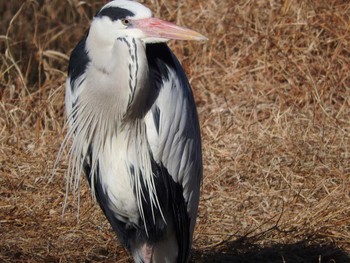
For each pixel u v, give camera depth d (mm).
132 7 7434
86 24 14734
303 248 9695
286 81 13133
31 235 9961
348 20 13508
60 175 11234
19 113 12609
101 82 7762
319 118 12391
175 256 8453
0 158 11578
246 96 12883
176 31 7367
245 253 9656
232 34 13594
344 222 10102
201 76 13250
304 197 10727
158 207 8117
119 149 8039
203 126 12266
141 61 7449
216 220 10336
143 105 7793
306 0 13523
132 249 8484
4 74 13578
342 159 11508
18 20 14352
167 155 7984
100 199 8430
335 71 13039
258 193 10891
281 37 13430
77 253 9625
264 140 11883
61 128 12133
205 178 11164
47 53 13891
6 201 10695
